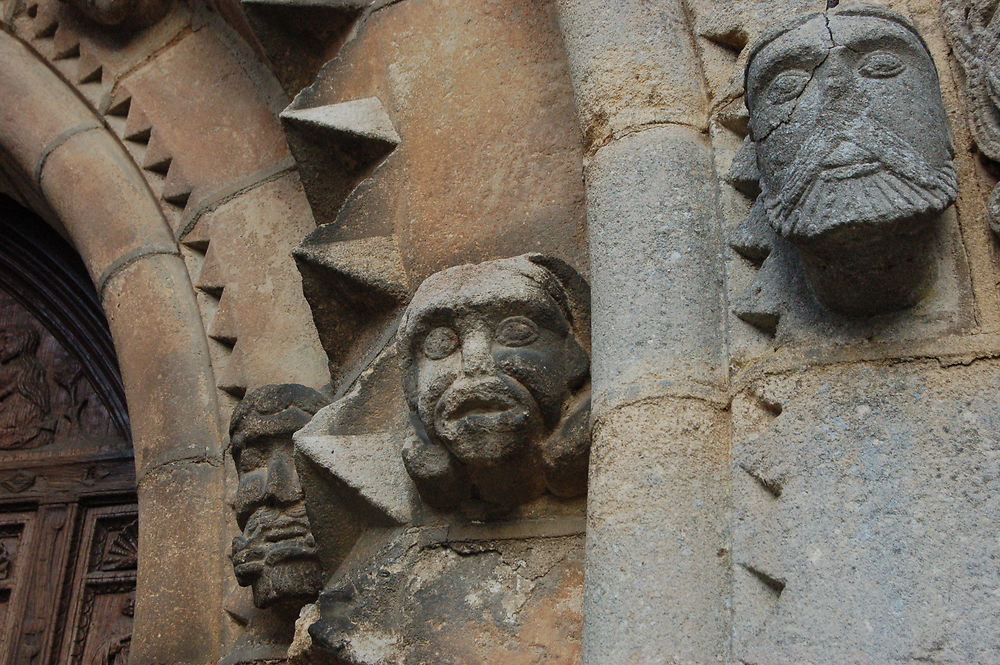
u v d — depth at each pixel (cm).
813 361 158
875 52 153
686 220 180
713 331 172
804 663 140
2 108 304
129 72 297
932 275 157
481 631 178
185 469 254
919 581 140
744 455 158
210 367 264
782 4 190
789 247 167
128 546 298
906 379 152
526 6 228
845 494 148
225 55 288
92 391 323
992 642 134
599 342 175
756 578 150
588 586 160
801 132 151
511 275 184
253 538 215
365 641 181
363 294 217
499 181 214
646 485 161
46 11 309
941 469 145
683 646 151
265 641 225
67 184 292
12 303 339
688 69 195
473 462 179
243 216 270
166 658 235
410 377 187
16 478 310
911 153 148
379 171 224
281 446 222
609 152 189
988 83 162
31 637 288
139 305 272
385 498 195
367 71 238
